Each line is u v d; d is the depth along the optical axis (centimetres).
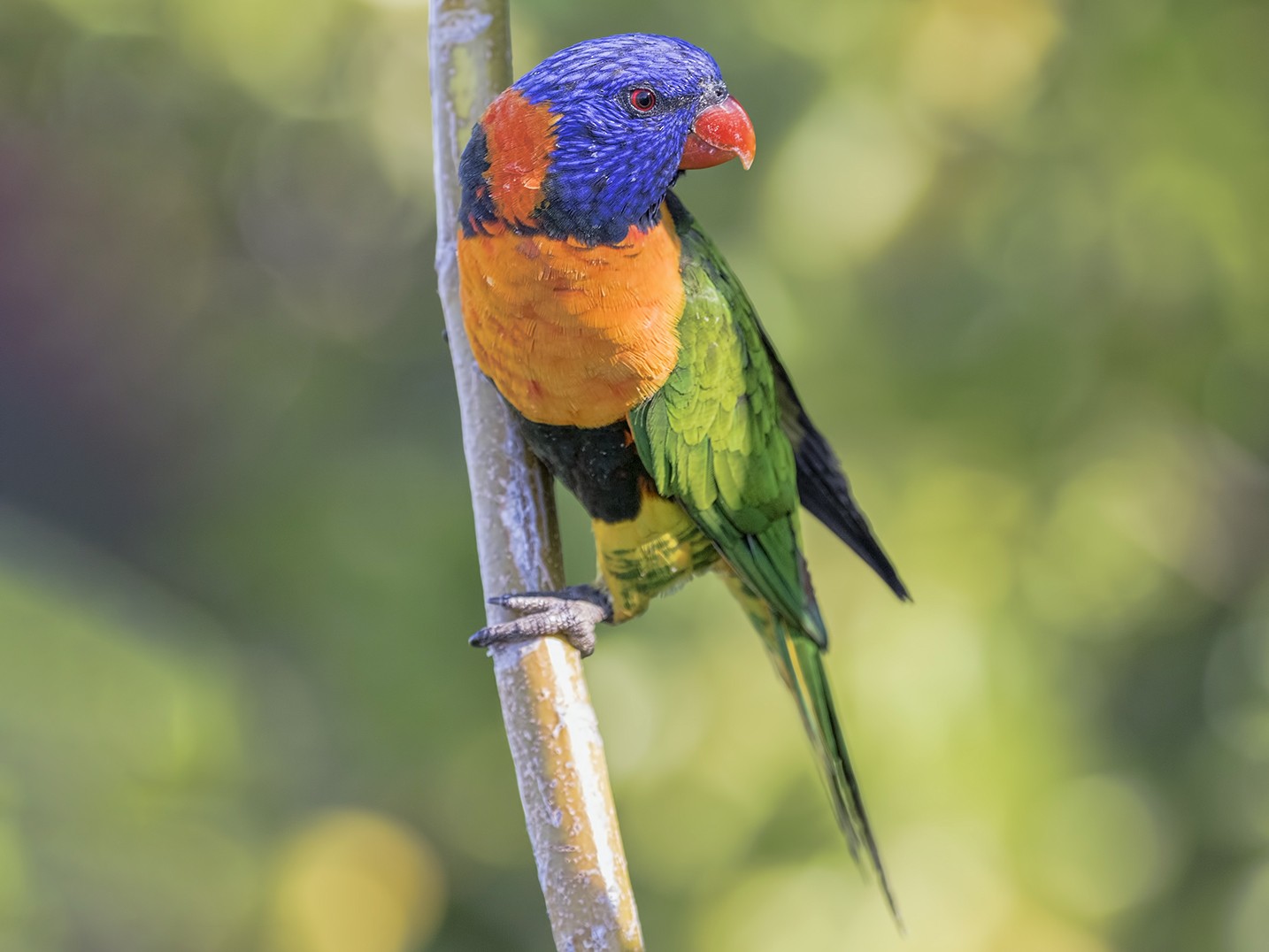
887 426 1148
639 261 531
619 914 465
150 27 1225
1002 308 1131
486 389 547
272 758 1154
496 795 1262
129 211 1466
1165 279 1102
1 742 709
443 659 1188
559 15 1137
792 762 1099
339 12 1228
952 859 1070
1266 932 1136
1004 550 1142
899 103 1141
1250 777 1176
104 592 933
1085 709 1177
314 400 1337
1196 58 1090
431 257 1347
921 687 1080
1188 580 1212
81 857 699
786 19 1148
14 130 1361
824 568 1111
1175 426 1181
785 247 1117
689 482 583
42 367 1599
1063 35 1123
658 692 1115
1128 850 1138
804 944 1076
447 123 546
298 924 1143
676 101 535
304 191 1391
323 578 1216
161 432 1608
